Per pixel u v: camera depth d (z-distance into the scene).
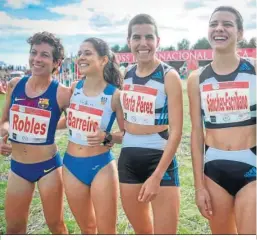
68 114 2.26
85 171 2.20
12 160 2.32
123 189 2.20
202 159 2.10
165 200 2.09
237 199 1.98
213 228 2.10
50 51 2.23
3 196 2.81
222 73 2.02
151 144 2.13
